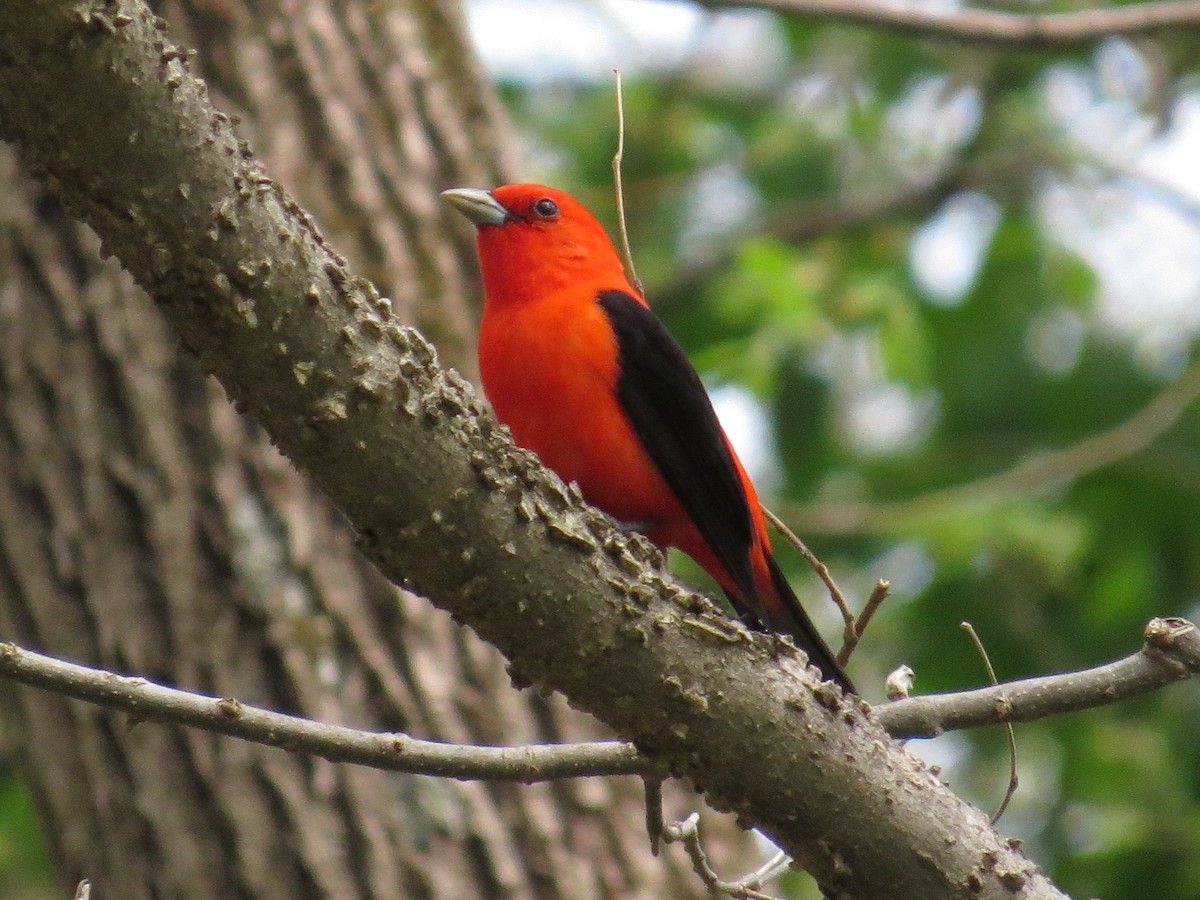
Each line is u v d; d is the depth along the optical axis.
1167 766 16.05
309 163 11.98
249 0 12.12
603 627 6.20
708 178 21.66
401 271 12.00
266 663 10.81
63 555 11.11
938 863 6.38
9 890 16.77
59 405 11.29
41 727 11.25
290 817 10.62
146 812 10.77
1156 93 15.90
